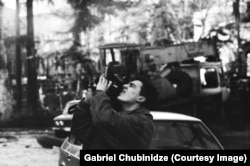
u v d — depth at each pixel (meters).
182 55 20.02
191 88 18.78
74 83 30.72
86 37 36.75
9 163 11.12
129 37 38.94
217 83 19.86
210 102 19.67
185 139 5.48
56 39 35.88
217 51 20.53
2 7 30.83
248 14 31.95
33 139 17.97
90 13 28.44
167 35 34.06
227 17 33.97
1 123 24.83
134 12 37.53
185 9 35.22
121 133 3.30
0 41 30.34
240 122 20.73
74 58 32.50
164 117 5.75
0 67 30.66
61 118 14.49
